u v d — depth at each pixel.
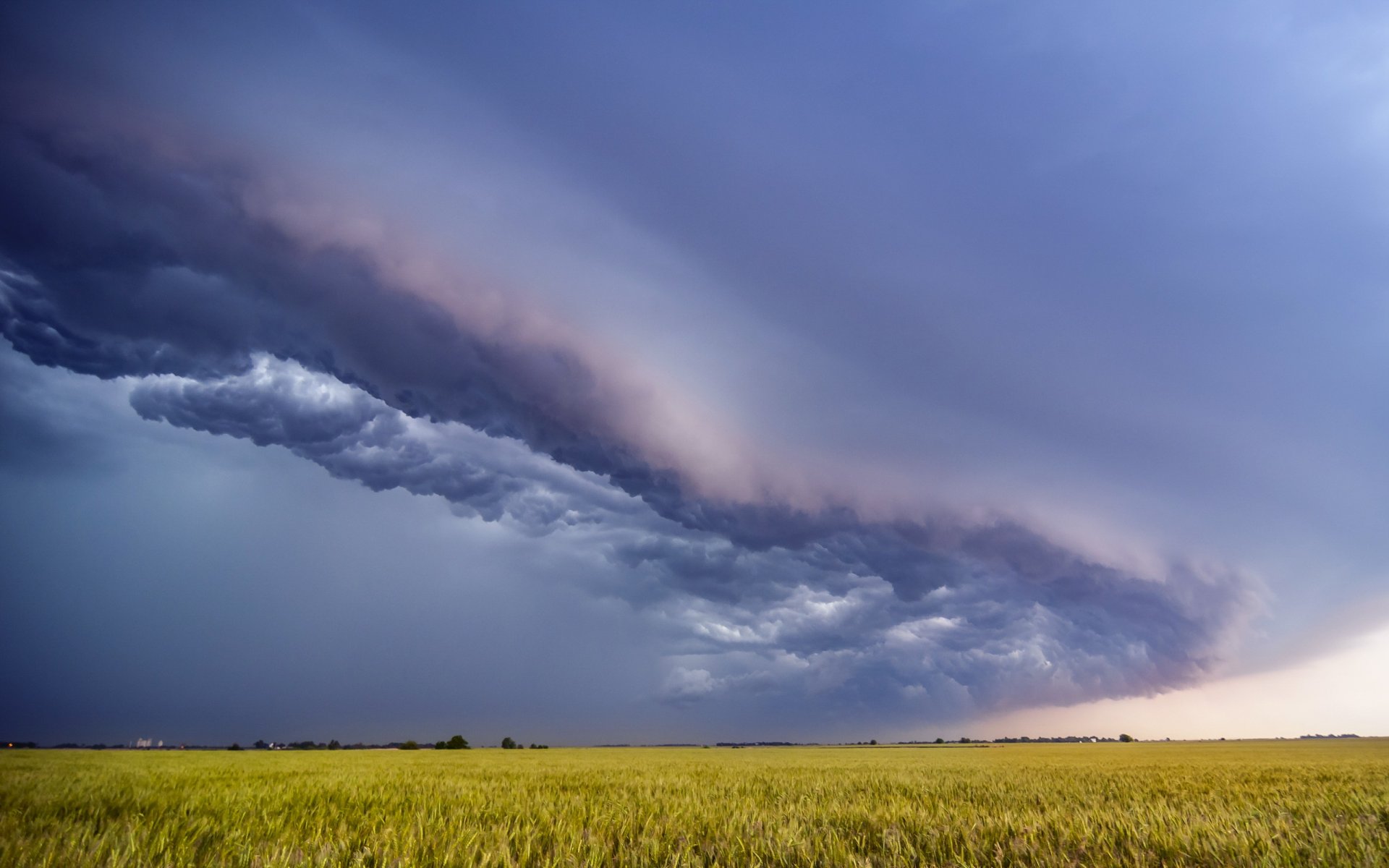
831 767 29.19
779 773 23.06
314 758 41.22
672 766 30.44
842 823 8.59
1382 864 6.12
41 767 21.80
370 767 26.34
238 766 26.27
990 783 17.08
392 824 7.55
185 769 22.47
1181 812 9.45
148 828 7.06
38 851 5.89
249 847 6.20
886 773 22.52
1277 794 13.07
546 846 6.99
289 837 6.92
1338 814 9.13
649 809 10.05
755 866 6.14
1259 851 6.52
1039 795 13.23
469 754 57.00
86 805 9.41
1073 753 57.91
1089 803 11.19
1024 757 45.25
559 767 29.14
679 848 6.75
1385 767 26.05
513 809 9.87
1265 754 49.00
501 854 6.04
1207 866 6.18
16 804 9.39
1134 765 30.20
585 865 5.94
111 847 6.30
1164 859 6.46
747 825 8.19
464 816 8.66
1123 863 6.17
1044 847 6.89
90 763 27.03
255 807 9.72
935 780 18.39
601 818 8.71
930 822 8.45
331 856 5.93
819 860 6.48
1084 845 6.77
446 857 5.82
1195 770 24.39
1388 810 9.45
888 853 6.80
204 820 7.85
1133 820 8.44
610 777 20.00
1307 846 6.68
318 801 10.55
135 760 32.62
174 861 5.91
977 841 7.11
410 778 18.61
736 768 27.48
